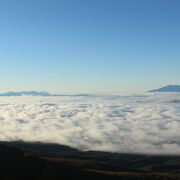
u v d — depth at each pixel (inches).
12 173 5511.8
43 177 5629.9
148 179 6624.0
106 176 6269.7
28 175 5561.0
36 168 5905.5
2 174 5408.5
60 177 5718.5
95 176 6156.5
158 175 7003.0
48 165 6122.1
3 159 5979.3
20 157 6304.1
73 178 5816.9
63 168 6077.8
